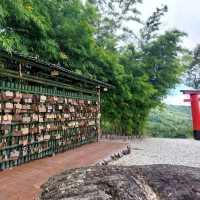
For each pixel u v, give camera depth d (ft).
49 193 8.55
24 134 19.86
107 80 43.34
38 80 21.80
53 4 35.70
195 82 92.22
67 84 28.07
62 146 26.16
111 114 47.98
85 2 41.14
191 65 88.17
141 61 56.70
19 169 18.42
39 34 30.40
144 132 58.95
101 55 41.65
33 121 21.06
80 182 8.37
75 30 36.22
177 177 8.59
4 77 18.98
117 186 7.64
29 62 19.58
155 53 57.98
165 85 57.06
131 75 47.91
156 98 57.36
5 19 25.94
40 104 22.09
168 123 79.20
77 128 29.76
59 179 9.23
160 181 8.32
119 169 8.99
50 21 33.86
